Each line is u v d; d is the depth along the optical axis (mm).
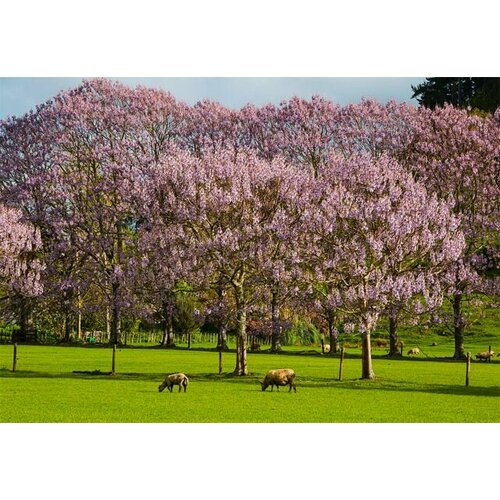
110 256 94000
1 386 46656
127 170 89062
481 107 133250
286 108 98438
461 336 79438
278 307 59438
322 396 43031
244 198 55688
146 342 105562
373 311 53656
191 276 57000
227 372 59156
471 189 85625
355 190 55688
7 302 99500
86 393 43344
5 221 80625
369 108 95812
